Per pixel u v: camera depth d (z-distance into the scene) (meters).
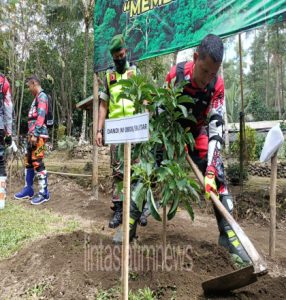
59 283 2.47
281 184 6.50
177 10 4.05
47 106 5.37
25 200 5.56
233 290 2.36
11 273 2.82
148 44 4.43
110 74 3.74
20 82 7.52
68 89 24.81
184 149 2.62
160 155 2.74
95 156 5.34
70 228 3.84
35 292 2.46
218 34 3.64
